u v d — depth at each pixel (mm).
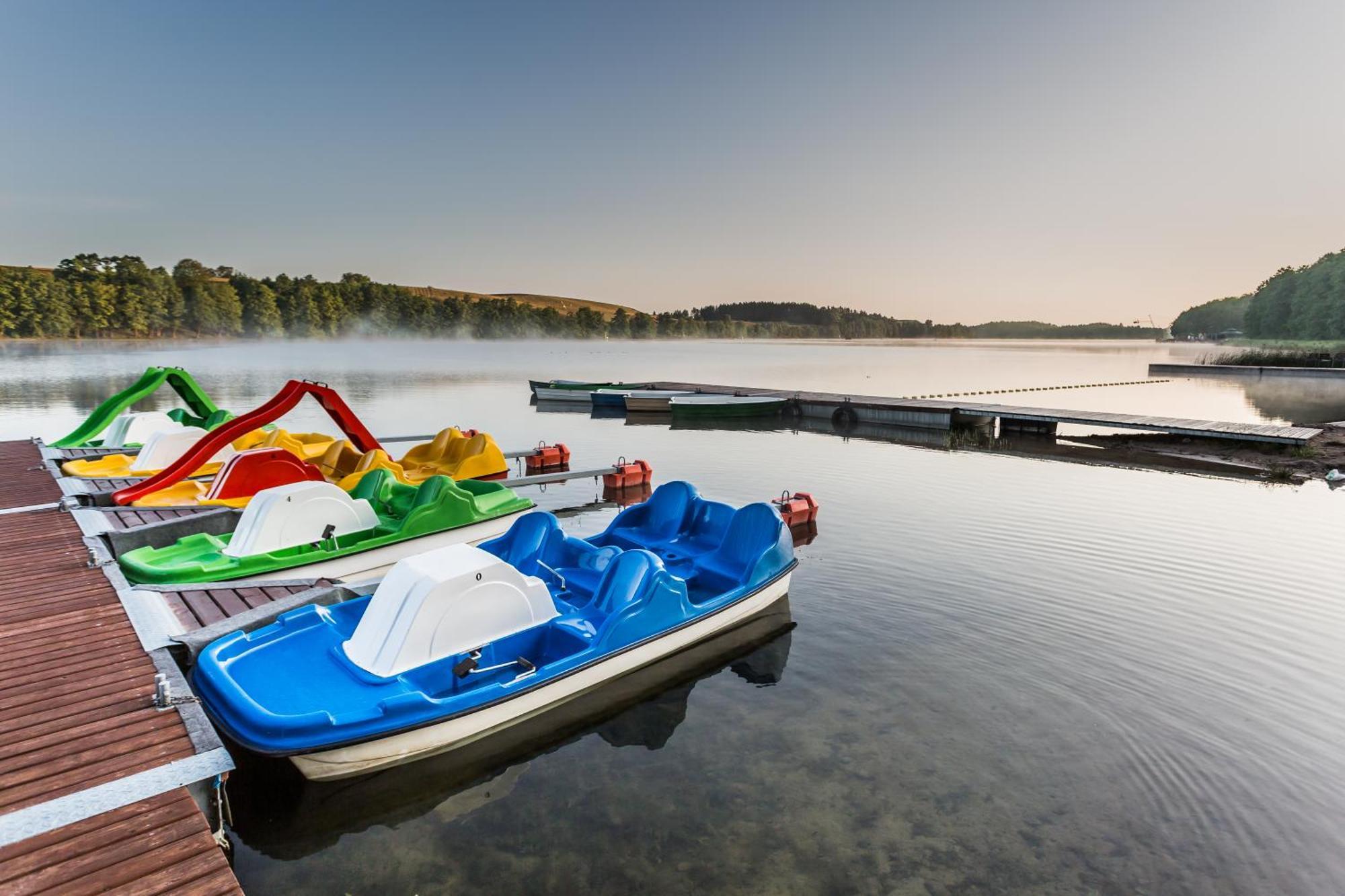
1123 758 5777
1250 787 5398
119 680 5324
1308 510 13742
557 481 16812
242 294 142000
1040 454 21000
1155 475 17594
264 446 14328
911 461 19531
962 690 6898
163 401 32656
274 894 4422
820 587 9539
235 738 4926
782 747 5996
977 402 36875
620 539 9586
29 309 101875
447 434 15641
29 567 7777
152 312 119500
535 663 6758
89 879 3400
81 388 37125
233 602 7520
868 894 4387
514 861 4695
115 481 12578
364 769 5375
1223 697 6695
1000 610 8758
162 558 8258
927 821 5055
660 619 7188
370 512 9781
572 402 35312
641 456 19969
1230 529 12367
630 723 6395
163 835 3725
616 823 5070
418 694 5434
